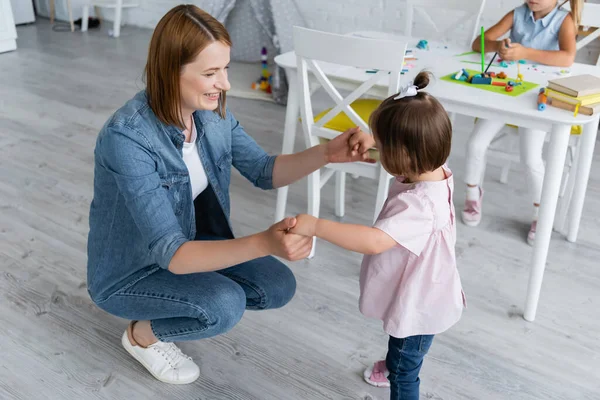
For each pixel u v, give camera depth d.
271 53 4.39
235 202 2.58
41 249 2.19
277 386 1.64
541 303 2.00
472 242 2.32
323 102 3.76
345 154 1.47
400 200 1.29
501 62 2.23
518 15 2.39
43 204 2.49
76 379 1.63
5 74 4.08
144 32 5.28
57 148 3.00
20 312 1.88
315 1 4.32
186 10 1.19
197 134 1.42
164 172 1.31
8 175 2.71
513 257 2.24
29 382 1.62
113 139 1.24
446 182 1.34
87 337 1.79
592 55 3.40
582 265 2.20
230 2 4.11
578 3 2.27
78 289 1.99
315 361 1.73
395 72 1.77
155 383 1.63
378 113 1.28
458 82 1.98
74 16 5.49
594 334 1.87
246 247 1.18
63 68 4.25
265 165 1.56
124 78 4.08
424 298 1.38
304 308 1.95
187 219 1.43
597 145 3.19
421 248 1.29
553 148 1.73
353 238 1.22
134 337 1.64
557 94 1.75
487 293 2.04
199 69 1.19
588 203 2.62
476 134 2.30
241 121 3.43
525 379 1.69
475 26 2.66
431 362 1.74
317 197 2.12
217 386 1.63
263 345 1.79
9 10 4.52
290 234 1.17
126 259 1.41
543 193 1.79
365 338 1.83
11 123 3.28
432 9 3.93
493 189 2.73
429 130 1.22
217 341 1.79
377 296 1.43
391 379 1.50
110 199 1.37
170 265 1.23
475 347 1.80
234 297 1.43
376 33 2.68
